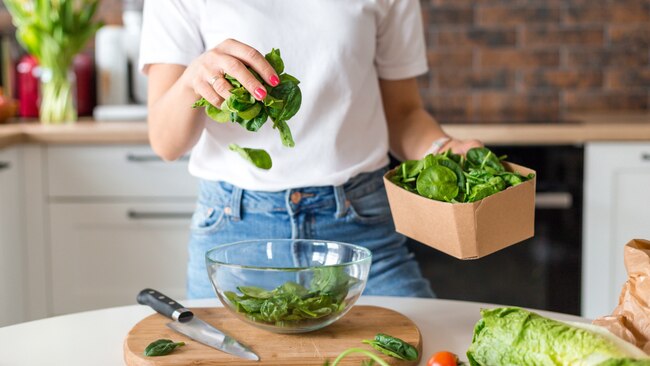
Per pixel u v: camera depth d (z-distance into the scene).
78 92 3.14
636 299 0.93
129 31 3.06
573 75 3.20
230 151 1.46
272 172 1.44
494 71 3.20
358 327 1.09
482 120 2.97
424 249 2.65
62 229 2.71
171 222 2.71
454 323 1.16
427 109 3.22
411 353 0.99
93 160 2.68
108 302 2.75
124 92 3.07
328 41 1.43
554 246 2.65
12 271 2.60
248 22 1.42
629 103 3.22
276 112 1.05
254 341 1.03
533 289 2.67
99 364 1.01
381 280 1.48
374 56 1.55
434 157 1.17
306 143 1.45
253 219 1.45
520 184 1.06
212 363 0.97
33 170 2.67
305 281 1.02
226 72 1.03
